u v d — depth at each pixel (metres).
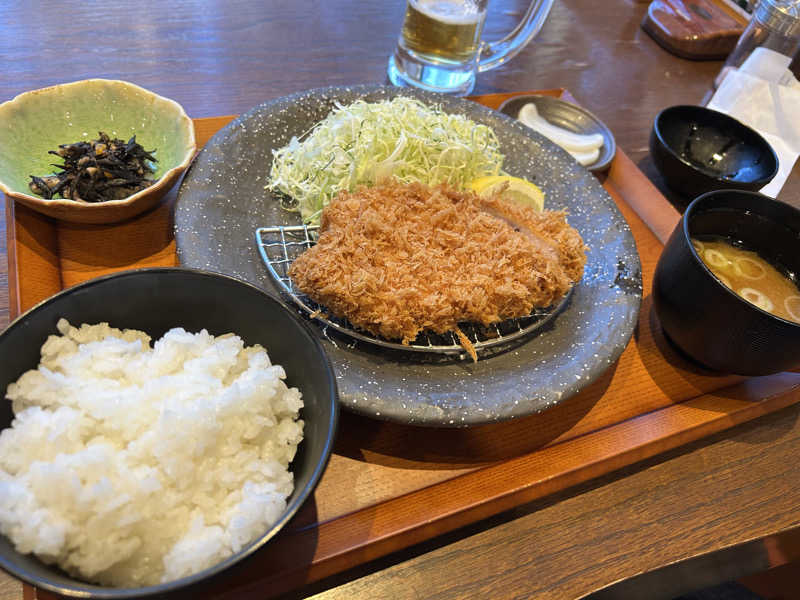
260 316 0.26
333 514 0.27
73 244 0.35
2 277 0.33
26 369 0.24
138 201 0.33
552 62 0.59
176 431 0.23
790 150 0.50
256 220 0.38
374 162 0.40
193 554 0.21
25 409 0.23
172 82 0.47
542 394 0.30
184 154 0.36
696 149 0.48
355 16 0.58
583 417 0.33
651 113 0.56
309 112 0.44
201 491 0.23
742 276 0.35
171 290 0.26
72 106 0.38
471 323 0.34
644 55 0.63
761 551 0.31
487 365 0.32
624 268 0.37
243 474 0.24
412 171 0.41
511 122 0.46
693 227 0.36
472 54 0.50
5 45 0.46
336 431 0.23
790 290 0.35
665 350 0.37
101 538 0.21
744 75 0.53
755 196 0.35
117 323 0.26
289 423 0.25
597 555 0.28
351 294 0.30
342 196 0.35
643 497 0.31
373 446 0.30
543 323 0.34
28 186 0.35
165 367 0.25
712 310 0.31
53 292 0.32
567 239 0.36
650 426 0.33
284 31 0.55
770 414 0.36
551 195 0.43
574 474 0.30
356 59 0.54
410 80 0.52
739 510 0.31
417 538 0.27
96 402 0.23
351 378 0.28
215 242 0.34
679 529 0.30
